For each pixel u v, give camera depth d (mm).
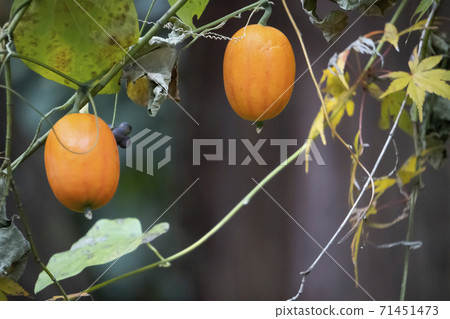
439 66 1041
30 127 1573
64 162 848
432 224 1665
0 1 1562
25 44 887
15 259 908
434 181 1655
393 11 1634
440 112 1060
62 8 878
